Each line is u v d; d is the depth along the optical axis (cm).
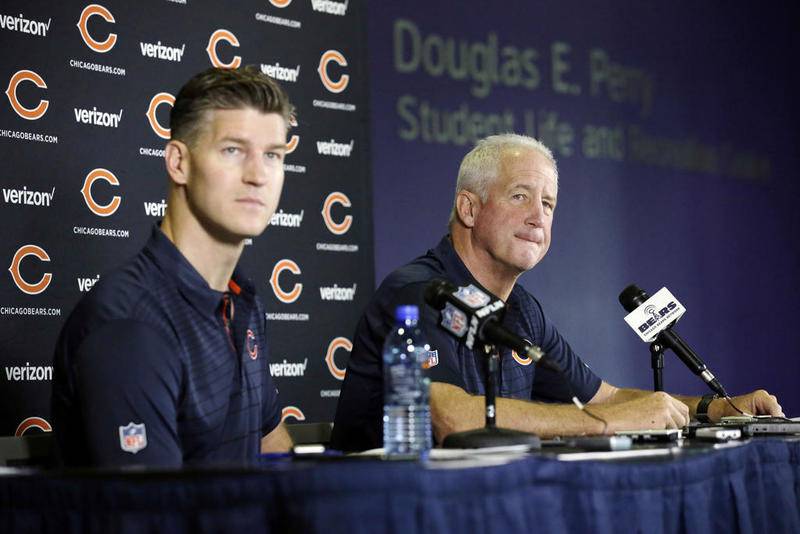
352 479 227
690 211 858
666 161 845
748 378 886
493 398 326
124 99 478
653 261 829
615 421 383
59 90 459
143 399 302
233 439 342
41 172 452
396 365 314
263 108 329
